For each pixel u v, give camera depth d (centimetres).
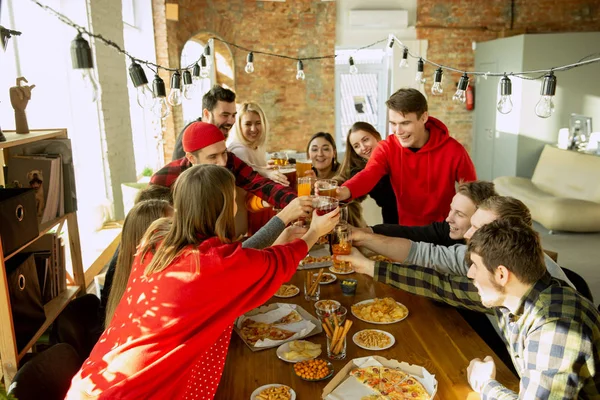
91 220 450
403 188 293
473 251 157
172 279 142
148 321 142
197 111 869
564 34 722
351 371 167
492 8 845
